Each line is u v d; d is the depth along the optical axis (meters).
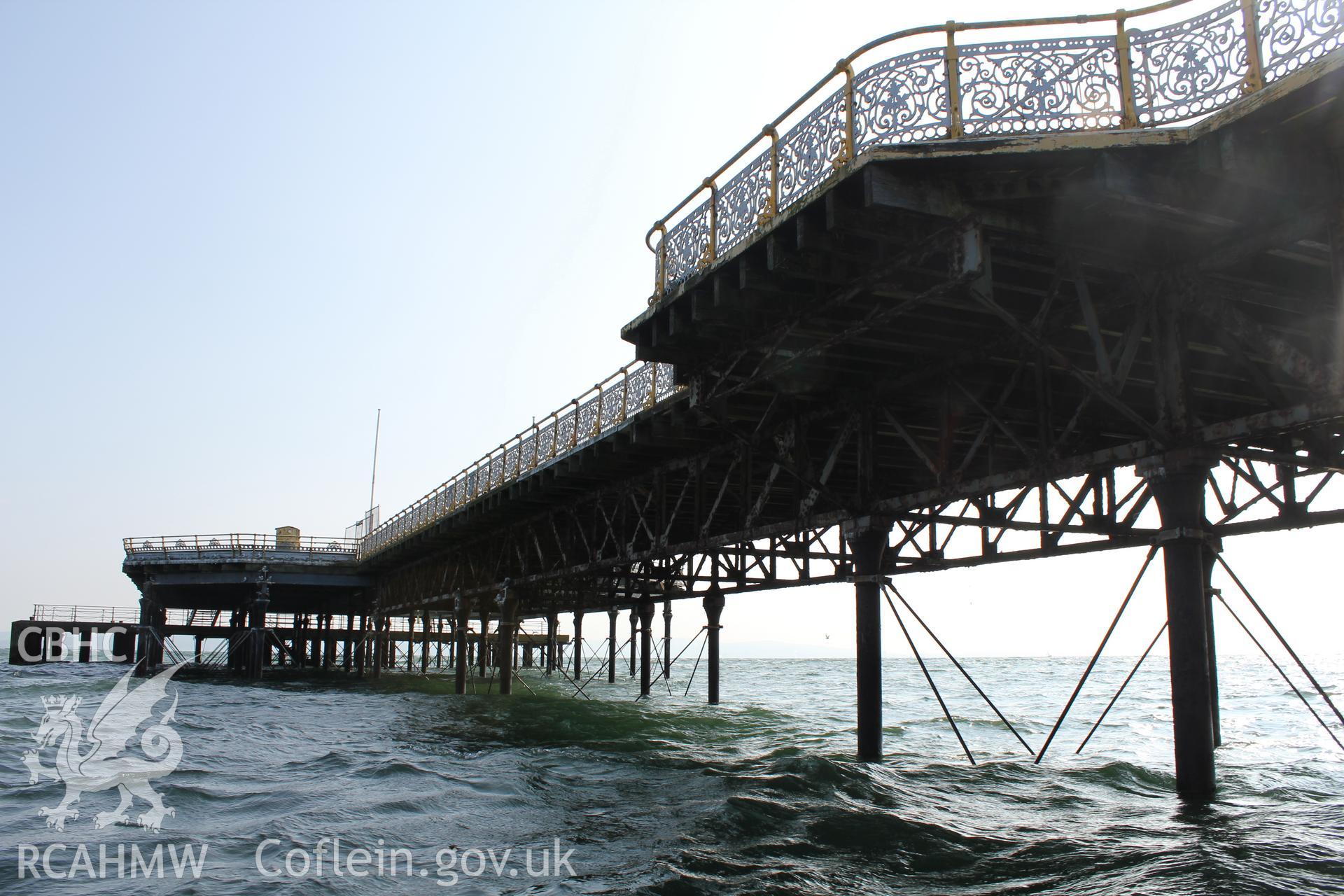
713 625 29.59
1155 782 12.82
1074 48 8.39
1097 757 15.84
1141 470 9.19
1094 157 8.22
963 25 8.70
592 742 18.66
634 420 17.81
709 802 11.44
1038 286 10.57
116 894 7.70
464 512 28.72
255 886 7.98
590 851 9.20
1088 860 8.33
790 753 16.38
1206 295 8.87
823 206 9.48
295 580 48.75
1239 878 7.38
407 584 43.41
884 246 9.87
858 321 11.11
